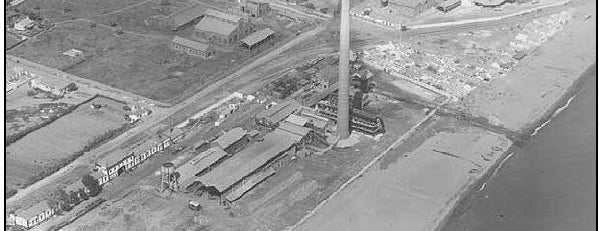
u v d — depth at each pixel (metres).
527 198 165.62
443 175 173.50
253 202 163.00
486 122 195.12
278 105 197.12
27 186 165.00
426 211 161.88
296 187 168.38
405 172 174.25
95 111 195.62
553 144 185.00
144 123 190.75
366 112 197.62
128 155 172.38
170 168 167.75
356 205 163.25
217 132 187.62
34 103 198.25
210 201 163.25
